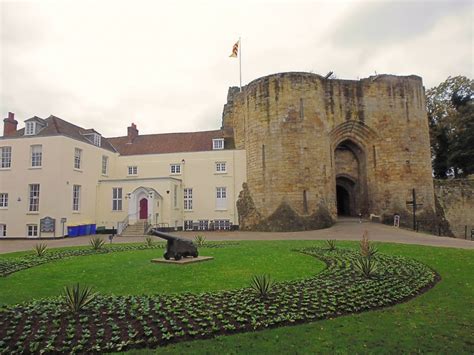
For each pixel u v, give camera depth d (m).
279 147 29.80
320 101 30.83
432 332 5.50
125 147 37.91
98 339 5.31
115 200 32.28
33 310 6.68
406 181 30.92
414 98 32.22
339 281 8.90
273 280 8.80
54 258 14.08
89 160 31.64
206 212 33.53
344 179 36.00
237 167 33.59
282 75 30.38
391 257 12.65
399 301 7.35
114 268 11.34
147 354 4.80
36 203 28.41
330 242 15.43
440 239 20.12
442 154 46.06
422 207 30.80
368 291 7.89
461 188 36.12
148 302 7.13
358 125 32.09
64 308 6.75
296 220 28.45
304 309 6.62
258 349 4.92
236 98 36.41
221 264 11.73
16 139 29.25
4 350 5.04
